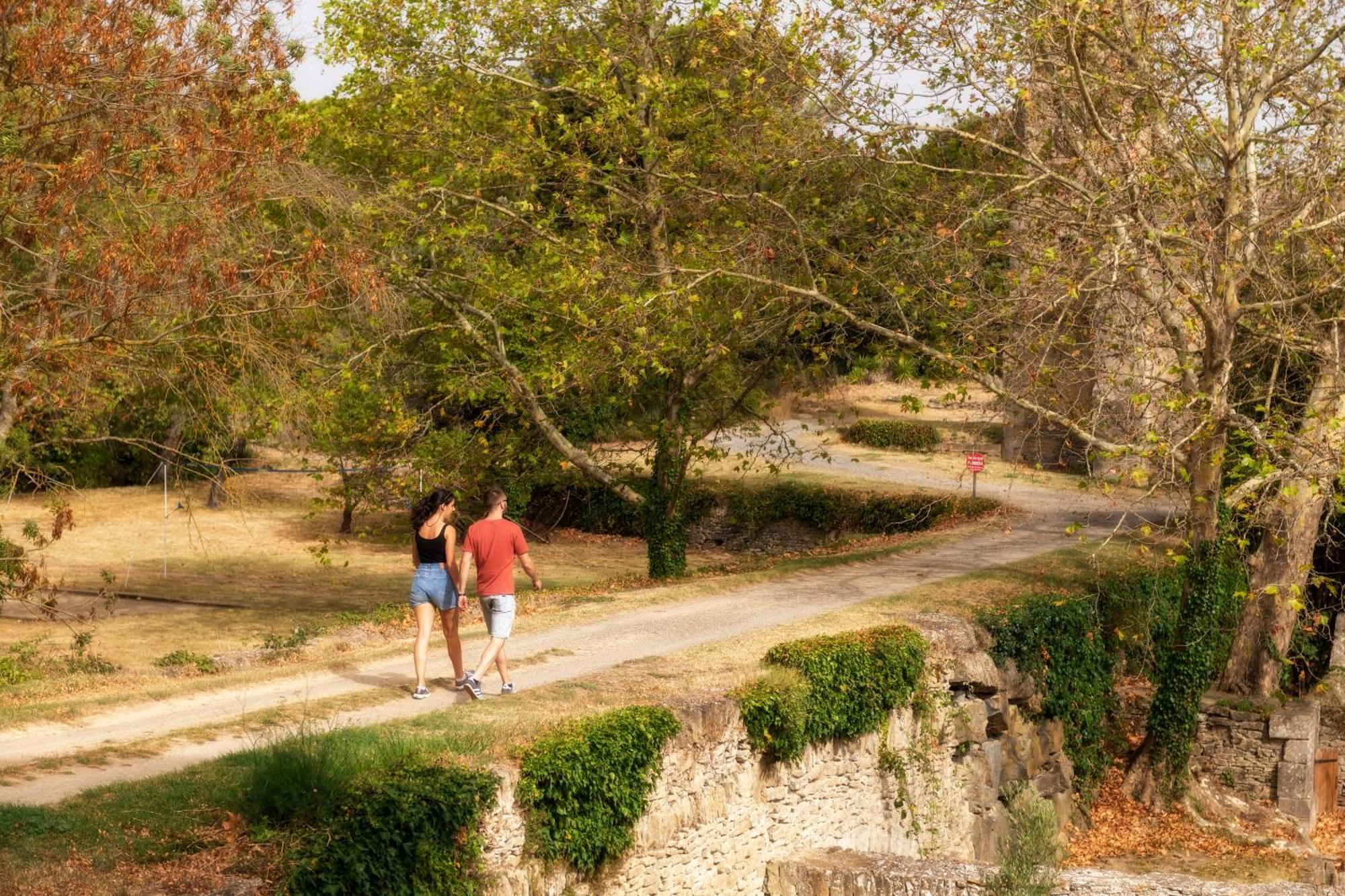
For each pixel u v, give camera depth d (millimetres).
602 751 10641
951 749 16625
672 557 23969
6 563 17656
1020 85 17969
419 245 21562
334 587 32031
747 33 18781
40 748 10352
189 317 14812
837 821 14477
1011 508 32312
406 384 24047
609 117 20344
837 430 49219
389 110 22047
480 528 12430
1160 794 20391
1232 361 18578
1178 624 20188
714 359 22625
